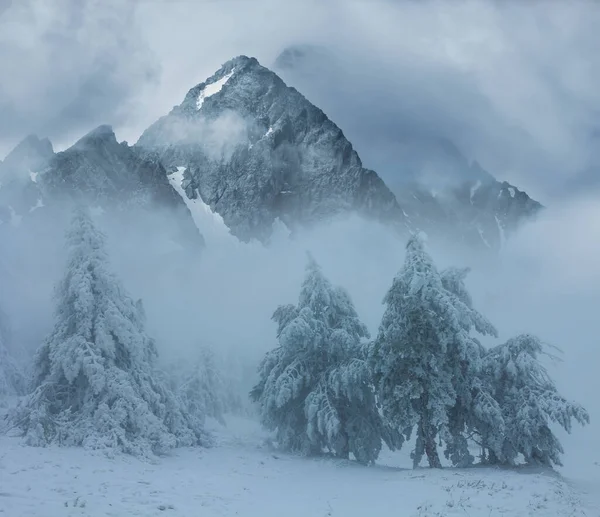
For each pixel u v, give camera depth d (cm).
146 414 2298
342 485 1873
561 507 1405
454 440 2378
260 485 1802
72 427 2178
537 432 2234
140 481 1582
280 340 2727
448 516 1299
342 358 2736
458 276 2573
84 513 1072
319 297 2858
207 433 2952
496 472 2078
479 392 2327
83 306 2383
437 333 2295
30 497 1170
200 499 1402
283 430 2802
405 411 2280
